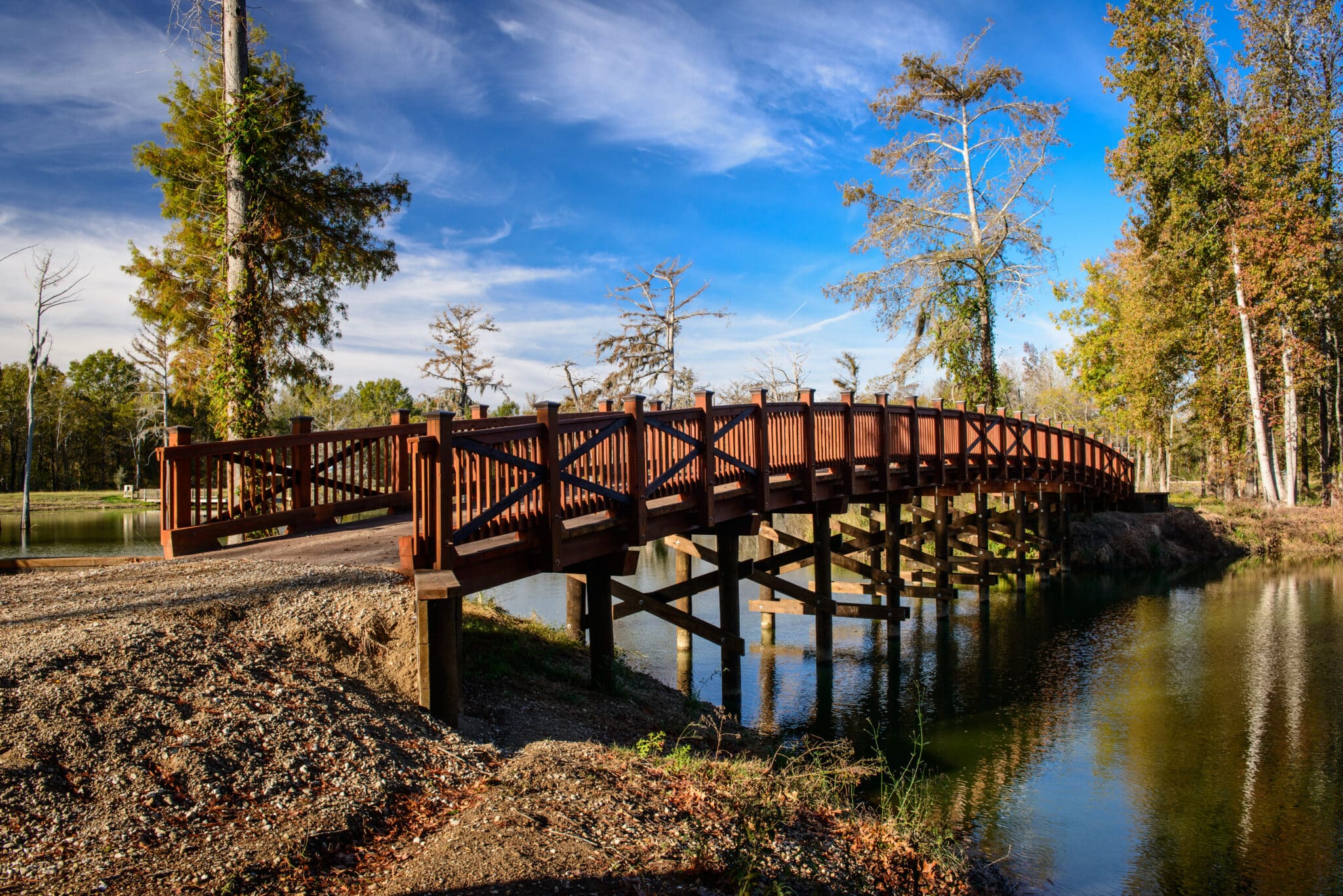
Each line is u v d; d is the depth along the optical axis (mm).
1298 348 27062
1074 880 6086
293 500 9266
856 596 18438
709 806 4805
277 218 14867
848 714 10312
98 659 4613
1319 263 25672
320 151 16406
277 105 14672
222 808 3621
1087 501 23625
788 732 9547
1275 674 11633
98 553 20094
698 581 12094
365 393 77438
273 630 5461
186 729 4113
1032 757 8727
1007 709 10461
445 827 3869
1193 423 32344
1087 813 7297
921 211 26266
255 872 3203
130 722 4051
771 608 13461
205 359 18156
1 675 4270
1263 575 20734
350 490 10000
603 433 7531
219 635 5266
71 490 60938
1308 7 26312
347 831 3621
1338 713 9875
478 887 3334
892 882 4883
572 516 7188
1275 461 31250
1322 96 26328
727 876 3967
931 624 15961
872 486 13328
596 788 4637
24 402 57156
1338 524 25281
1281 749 8781
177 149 16562
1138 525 23656
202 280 17672
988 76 25156
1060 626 15414
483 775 4527
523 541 6625
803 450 11320
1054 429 20203
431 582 5211
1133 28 26594
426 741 4770
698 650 13891
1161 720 9805
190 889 3033
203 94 16484
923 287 25844
